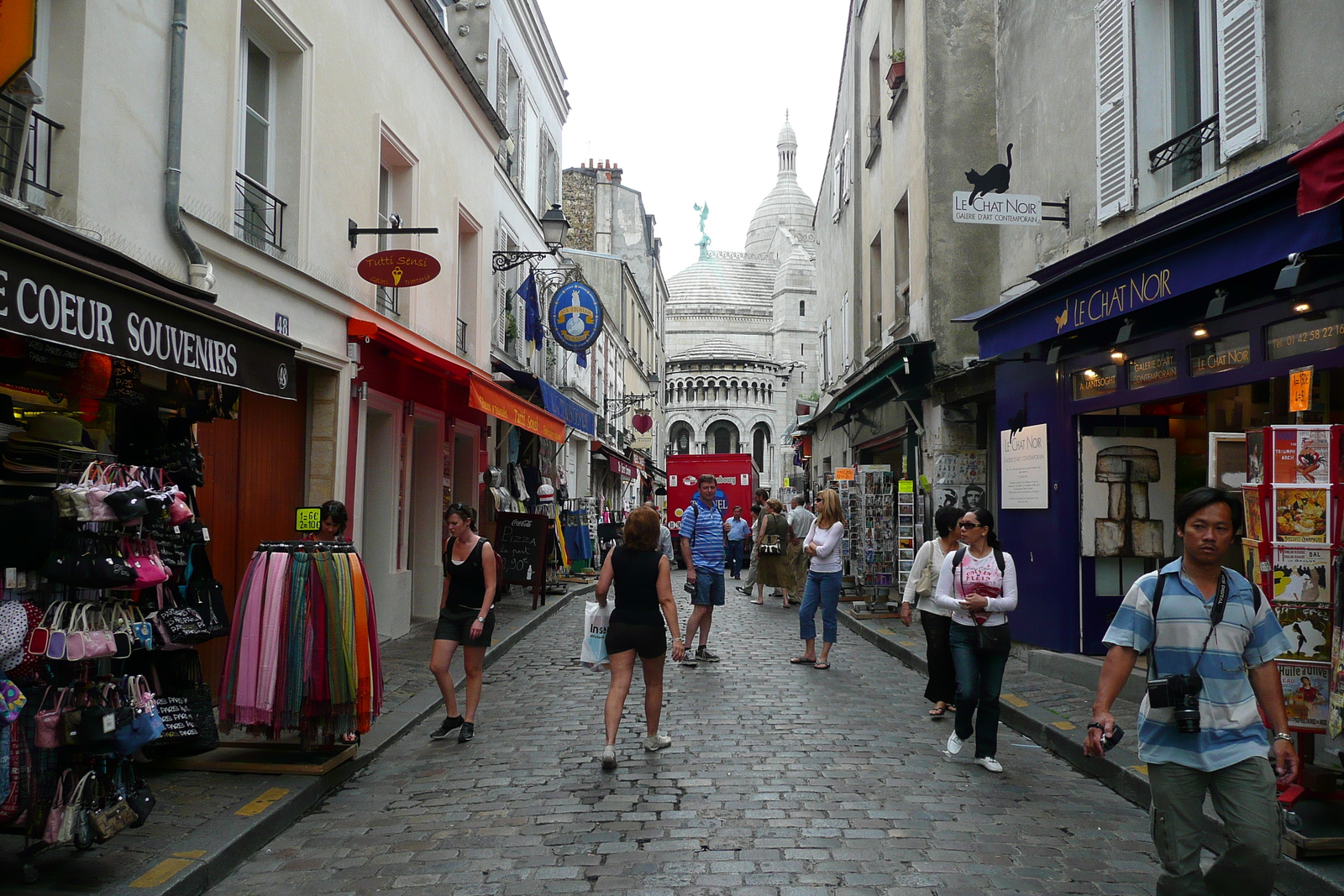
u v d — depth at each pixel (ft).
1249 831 10.43
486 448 53.16
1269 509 14.82
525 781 18.75
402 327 36.45
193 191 22.15
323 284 29.14
